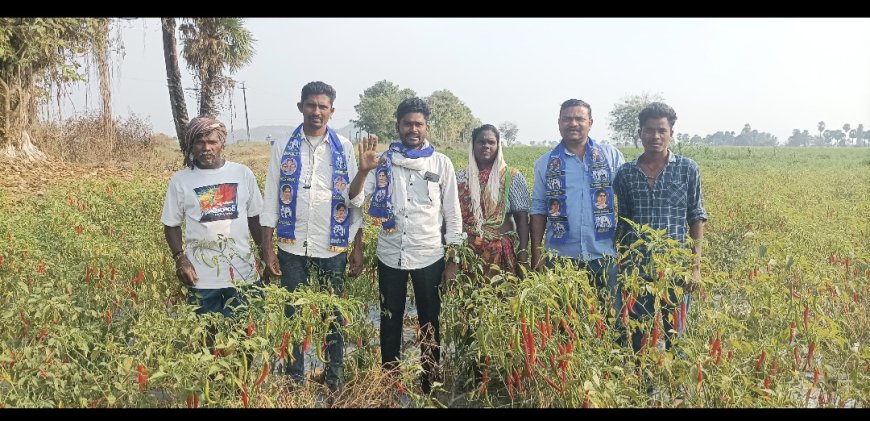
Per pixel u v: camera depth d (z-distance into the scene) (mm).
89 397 3416
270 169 4340
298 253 4262
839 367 3920
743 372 3455
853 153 65000
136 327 3762
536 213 4586
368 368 4203
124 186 10828
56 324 3779
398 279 4258
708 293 3916
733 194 14250
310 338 3488
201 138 4062
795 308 3723
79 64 17750
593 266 4383
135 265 5484
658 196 4254
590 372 3240
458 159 34219
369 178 4277
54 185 12508
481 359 3988
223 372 3377
